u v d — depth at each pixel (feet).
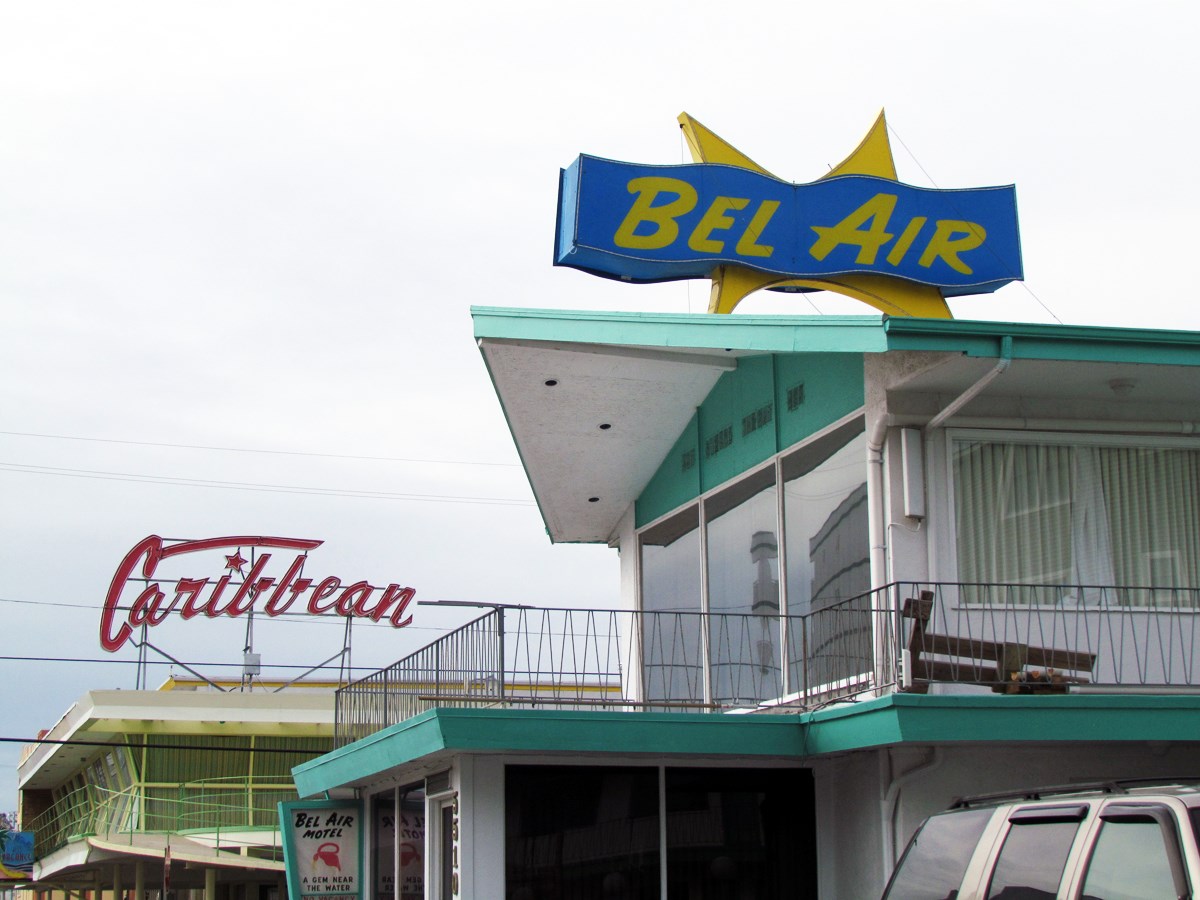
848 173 51.47
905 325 34.42
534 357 44.29
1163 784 22.70
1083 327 34.73
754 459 46.57
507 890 37.88
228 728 109.91
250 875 110.22
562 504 57.41
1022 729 34.68
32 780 144.77
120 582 111.34
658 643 53.52
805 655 39.58
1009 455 40.04
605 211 46.68
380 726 45.09
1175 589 38.37
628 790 39.68
